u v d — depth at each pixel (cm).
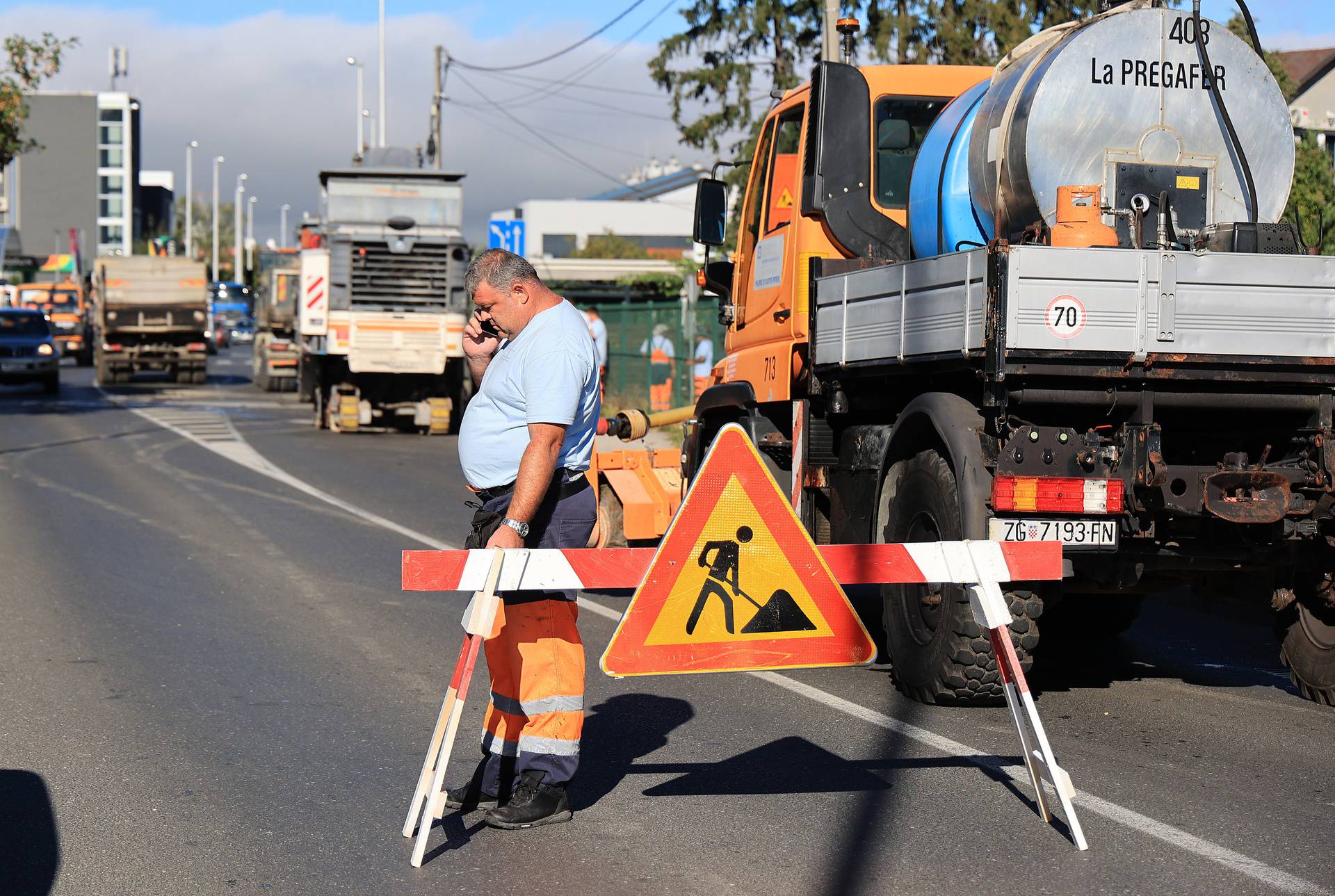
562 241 10256
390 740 631
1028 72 736
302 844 499
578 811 535
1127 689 752
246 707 688
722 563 508
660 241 10300
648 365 2858
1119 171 721
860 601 1008
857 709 693
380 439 2411
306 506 1491
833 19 1672
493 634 532
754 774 581
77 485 1647
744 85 3152
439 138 4500
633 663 501
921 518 698
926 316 675
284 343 3759
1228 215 733
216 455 2034
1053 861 480
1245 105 734
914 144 866
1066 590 710
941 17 2664
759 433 893
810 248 858
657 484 1027
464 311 2466
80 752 610
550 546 520
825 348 792
